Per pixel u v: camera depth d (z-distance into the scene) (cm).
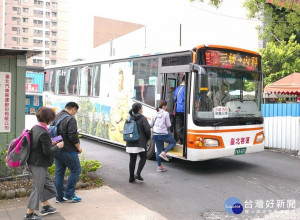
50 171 626
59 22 9075
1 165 608
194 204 538
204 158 712
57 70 1410
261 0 1223
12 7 8544
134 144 648
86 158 902
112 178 696
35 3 8769
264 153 1037
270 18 1312
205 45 734
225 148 738
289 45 1336
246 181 687
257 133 802
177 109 782
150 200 557
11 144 436
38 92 3519
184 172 764
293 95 1289
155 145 800
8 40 8556
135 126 645
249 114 793
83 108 1209
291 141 1071
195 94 721
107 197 558
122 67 998
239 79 780
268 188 635
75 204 520
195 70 716
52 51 9019
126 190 612
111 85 1048
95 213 481
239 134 764
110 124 1045
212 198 570
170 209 513
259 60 825
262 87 825
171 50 800
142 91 902
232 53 773
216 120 731
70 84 1301
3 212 476
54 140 469
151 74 869
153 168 800
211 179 700
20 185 582
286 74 1280
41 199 455
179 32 1942
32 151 440
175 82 854
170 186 643
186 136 735
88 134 1180
